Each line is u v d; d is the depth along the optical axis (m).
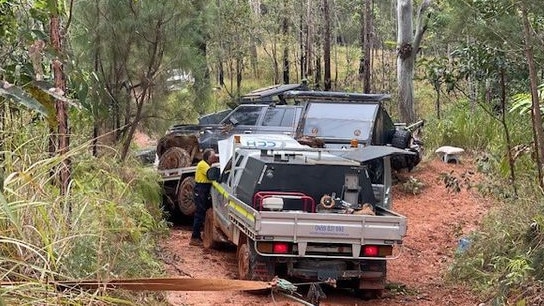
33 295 5.16
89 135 11.20
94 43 14.29
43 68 7.57
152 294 7.86
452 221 15.07
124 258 7.62
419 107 29.70
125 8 14.27
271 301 9.77
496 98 20.77
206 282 4.62
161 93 14.95
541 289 9.13
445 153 19.80
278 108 17.91
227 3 28.52
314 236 9.75
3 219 5.70
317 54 30.70
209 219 12.81
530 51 10.77
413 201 16.92
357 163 10.94
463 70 13.35
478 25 11.89
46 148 7.12
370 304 10.13
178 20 14.58
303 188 10.79
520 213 11.15
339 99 17.23
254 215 9.73
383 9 37.34
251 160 11.17
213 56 27.03
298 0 30.95
